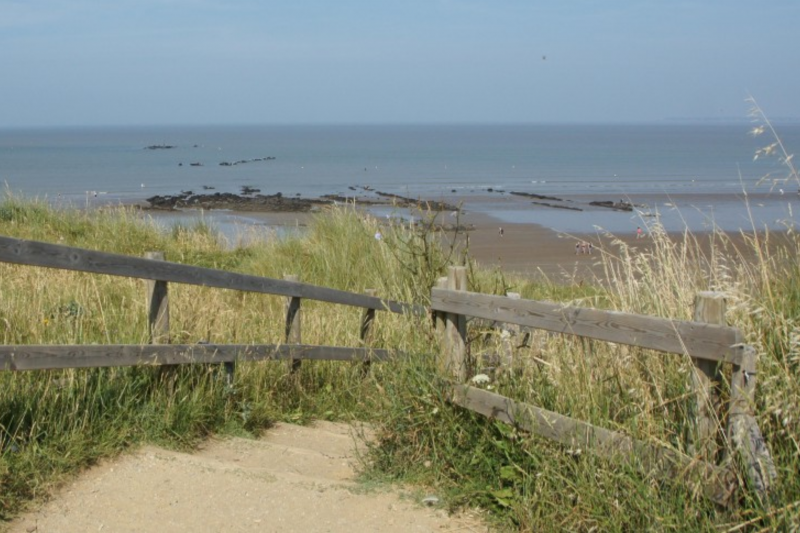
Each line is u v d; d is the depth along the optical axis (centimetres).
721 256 519
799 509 336
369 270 1189
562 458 423
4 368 461
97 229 1458
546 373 479
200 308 706
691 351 368
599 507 389
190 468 489
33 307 671
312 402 722
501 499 440
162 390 573
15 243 467
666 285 487
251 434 614
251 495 458
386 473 499
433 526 431
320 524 428
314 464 549
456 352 494
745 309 416
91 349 512
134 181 5331
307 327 830
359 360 778
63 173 6078
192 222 1684
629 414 425
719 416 371
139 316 671
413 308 590
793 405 365
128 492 450
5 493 423
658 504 375
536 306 433
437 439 494
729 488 359
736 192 4238
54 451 471
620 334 395
